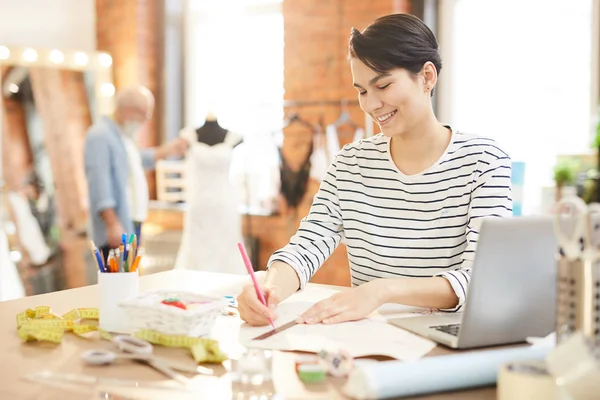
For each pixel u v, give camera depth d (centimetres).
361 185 155
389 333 115
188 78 457
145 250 426
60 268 398
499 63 345
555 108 328
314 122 384
